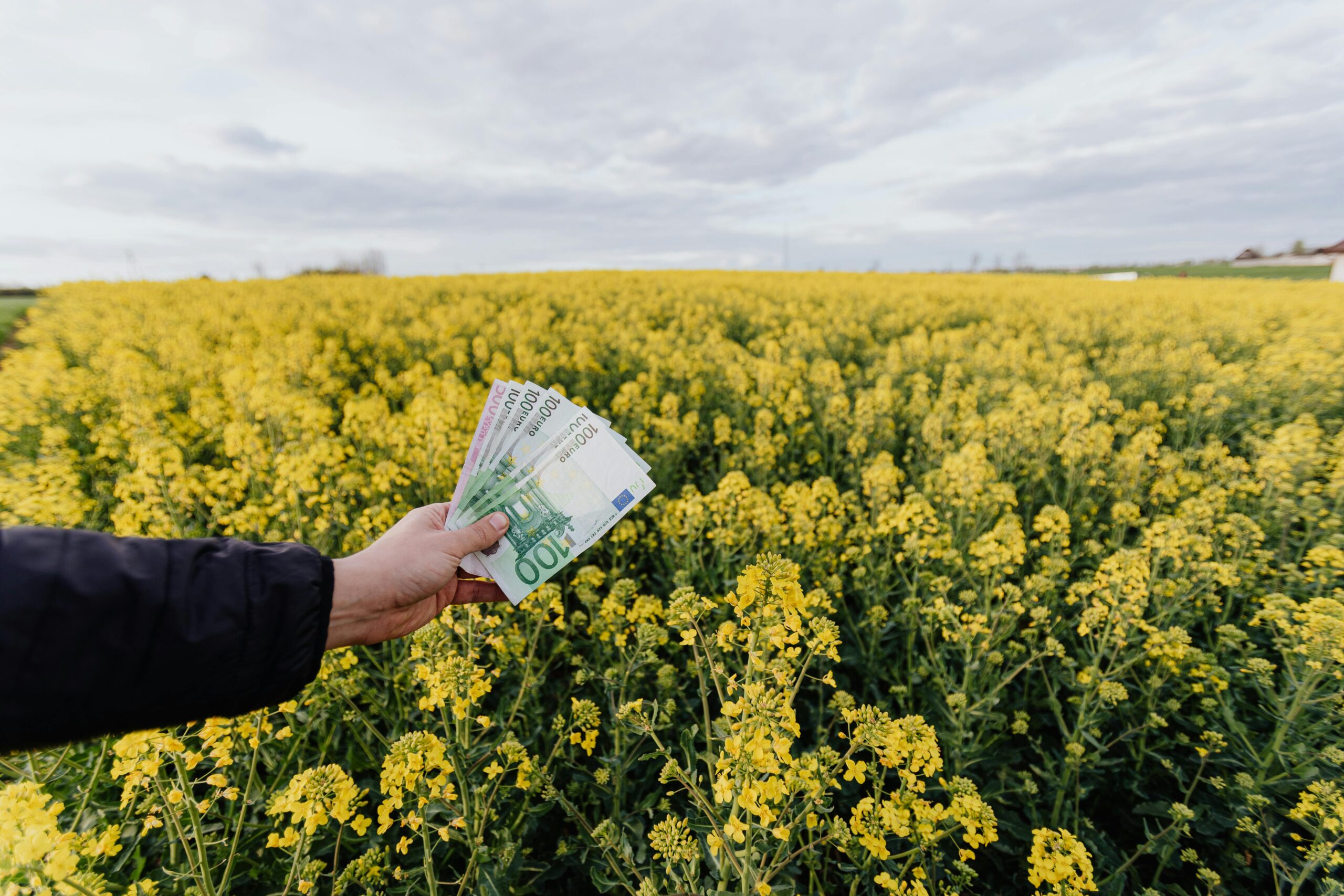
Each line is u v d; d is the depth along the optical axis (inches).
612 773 116.7
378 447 263.3
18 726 41.1
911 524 172.2
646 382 371.9
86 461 257.3
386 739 128.3
